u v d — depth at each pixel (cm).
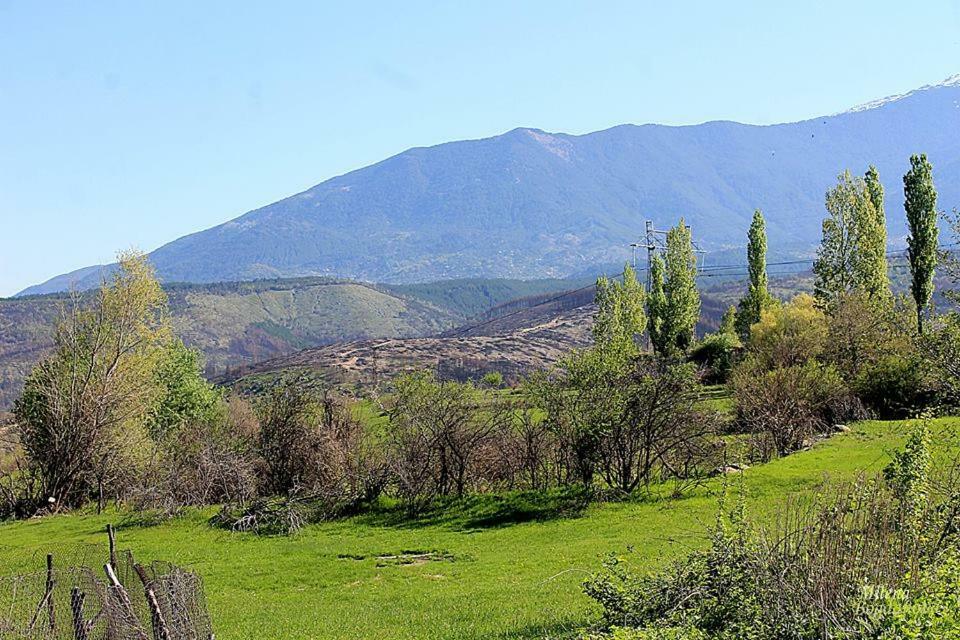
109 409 5022
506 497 3431
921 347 2503
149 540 3453
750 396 3928
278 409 4097
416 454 3616
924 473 1129
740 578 1013
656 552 2211
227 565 2809
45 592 1375
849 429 3925
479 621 1756
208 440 4206
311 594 2309
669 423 3338
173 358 5922
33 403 5066
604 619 1186
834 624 863
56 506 4962
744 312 7606
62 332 5184
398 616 1911
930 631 766
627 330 8881
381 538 3123
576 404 3391
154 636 1245
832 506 1109
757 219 7581
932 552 1030
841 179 6425
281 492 3953
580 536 2752
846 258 6406
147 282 5225
